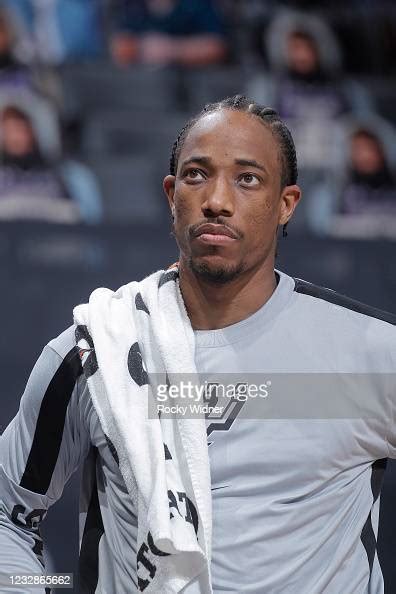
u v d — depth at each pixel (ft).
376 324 13.34
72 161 48.03
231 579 12.34
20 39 48.03
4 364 36.94
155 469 12.29
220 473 12.59
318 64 52.08
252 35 51.37
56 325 40.09
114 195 48.16
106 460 13.01
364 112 51.98
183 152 12.94
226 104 13.19
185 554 12.12
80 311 13.78
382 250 49.65
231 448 12.67
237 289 13.08
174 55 50.42
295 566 12.44
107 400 12.95
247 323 13.17
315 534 12.67
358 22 52.80
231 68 51.03
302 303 13.44
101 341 13.23
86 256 45.39
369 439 12.99
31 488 13.58
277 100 51.26
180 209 12.80
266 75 51.31
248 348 13.08
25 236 46.24
